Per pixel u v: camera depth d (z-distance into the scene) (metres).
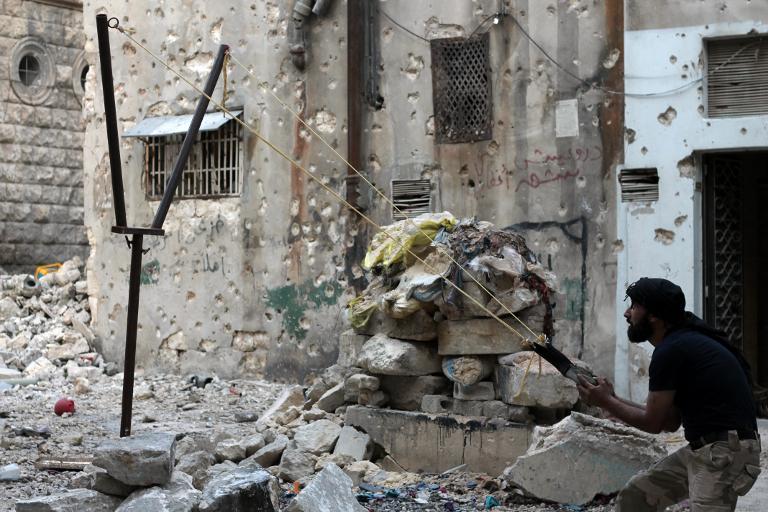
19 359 15.37
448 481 7.81
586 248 11.41
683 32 10.78
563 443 7.21
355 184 13.05
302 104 13.81
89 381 14.84
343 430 8.45
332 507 6.12
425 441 8.20
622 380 11.06
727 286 11.45
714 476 4.69
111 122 7.84
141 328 15.41
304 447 8.35
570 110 11.56
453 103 12.42
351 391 8.73
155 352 15.26
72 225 22.27
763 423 10.32
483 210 12.20
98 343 16.05
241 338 14.42
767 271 12.52
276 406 9.83
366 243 13.16
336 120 13.55
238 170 14.44
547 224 11.70
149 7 15.36
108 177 16.02
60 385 14.45
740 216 11.76
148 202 15.49
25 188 21.61
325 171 13.62
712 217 10.98
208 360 14.70
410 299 8.20
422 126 12.69
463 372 8.09
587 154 11.45
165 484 6.06
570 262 11.52
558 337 11.48
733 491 4.69
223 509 5.82
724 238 11.38
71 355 15.78
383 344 8.49
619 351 11.09
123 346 15.72
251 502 5.90
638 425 4.87
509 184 12.01
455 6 12.43
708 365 4.74
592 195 11.40
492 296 8.04
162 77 15.26
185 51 14.99
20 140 21.56
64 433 10.54
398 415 8.34
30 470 8.59
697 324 4.95
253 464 7.96
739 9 10.47
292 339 13.90
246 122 14.30
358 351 9.07
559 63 11.65
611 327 11.18
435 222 8.58
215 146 14.76
